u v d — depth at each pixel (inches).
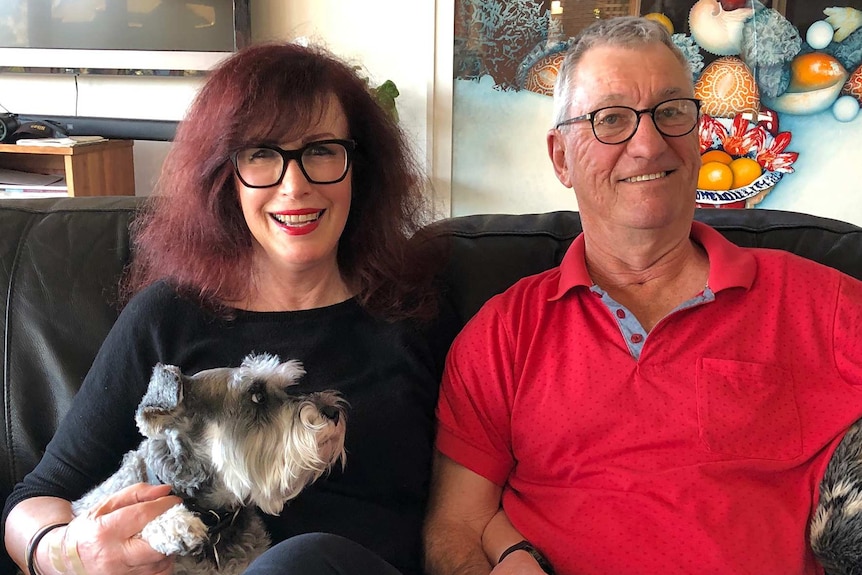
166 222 48.9
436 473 49.0
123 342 45.6
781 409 43.8
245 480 38.2
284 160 44.3
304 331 47.0
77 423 44.2
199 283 46.9
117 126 120.3
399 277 51.1
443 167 125.6
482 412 48.1
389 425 46.5
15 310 50.9
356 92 48.7
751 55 114.7
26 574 42.2
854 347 43.9
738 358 44.5
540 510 46.7
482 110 122.9
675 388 44.3
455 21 120.0
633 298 49.3
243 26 118.6
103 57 122.6
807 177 118.3
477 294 54.6
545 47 118.9
